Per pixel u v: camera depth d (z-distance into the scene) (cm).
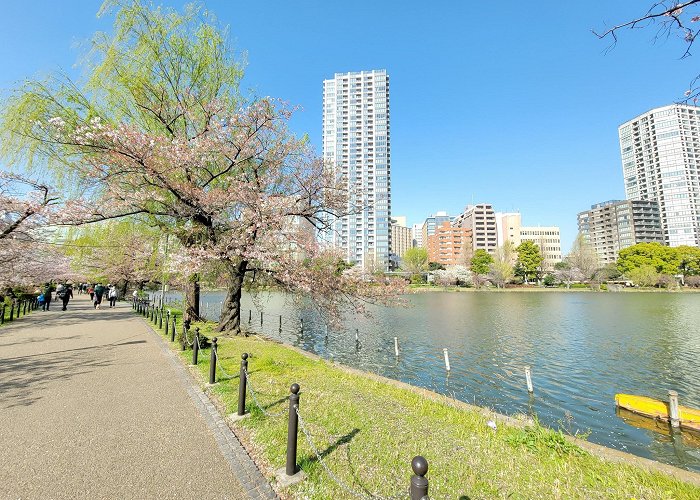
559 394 1212
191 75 1389
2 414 538
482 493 352
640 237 10800
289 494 345
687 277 7519
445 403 686
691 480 400
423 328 2673
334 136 11644
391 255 11838
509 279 8181
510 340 2178
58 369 805
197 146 1076
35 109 1115
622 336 2264
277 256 1162
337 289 1306
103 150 1005
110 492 340
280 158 1306
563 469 413
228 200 1155
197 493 342
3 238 1338
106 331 1373
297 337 2336
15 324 1564
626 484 384
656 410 980
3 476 367
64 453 417
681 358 1697
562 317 3272
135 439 456
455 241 11850
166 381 716
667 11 284
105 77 1230
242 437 471
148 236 1600
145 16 1266
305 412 554
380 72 11662
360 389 724
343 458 413
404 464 407
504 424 583
